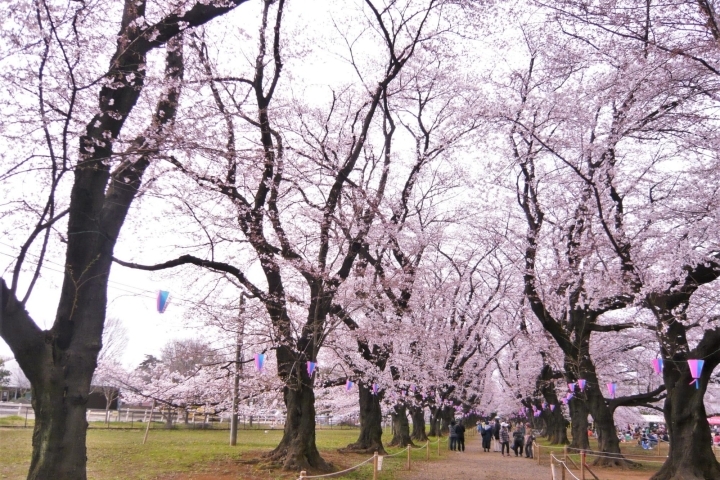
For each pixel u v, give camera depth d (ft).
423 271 60.44
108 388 112.06
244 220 43.57
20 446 58.95
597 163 45.78
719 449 98.89
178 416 118.93
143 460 50.34
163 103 29.25
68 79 23.41
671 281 41.32
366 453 63.21
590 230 51.16
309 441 45.85
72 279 24.18
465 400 103.24
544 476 52.54
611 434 62.39
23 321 22.86
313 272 43.80
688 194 43.91
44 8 22.44
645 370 84.58
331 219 44.88
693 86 35.63
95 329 24.59
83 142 24.20
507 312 86.48
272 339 44.75
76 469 22.94
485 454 83.46
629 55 37.52
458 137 50.29
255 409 59.88
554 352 72.49
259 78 40.06
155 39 27.17
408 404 73.15
